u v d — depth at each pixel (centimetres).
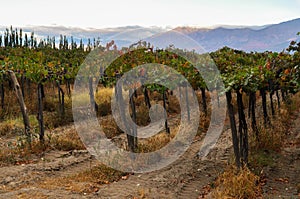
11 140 1035
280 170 710
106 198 562
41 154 861
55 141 955
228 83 646
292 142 955
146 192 596
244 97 1642
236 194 552
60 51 2359
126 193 590
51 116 1359
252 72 650
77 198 552
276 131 1014
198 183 650
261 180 643
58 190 591
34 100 1633
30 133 911
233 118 679
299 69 662
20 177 682
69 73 1455
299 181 645
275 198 555
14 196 557
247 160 693
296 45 747
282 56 729
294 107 1530
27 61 1334
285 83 721
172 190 607
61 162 796
